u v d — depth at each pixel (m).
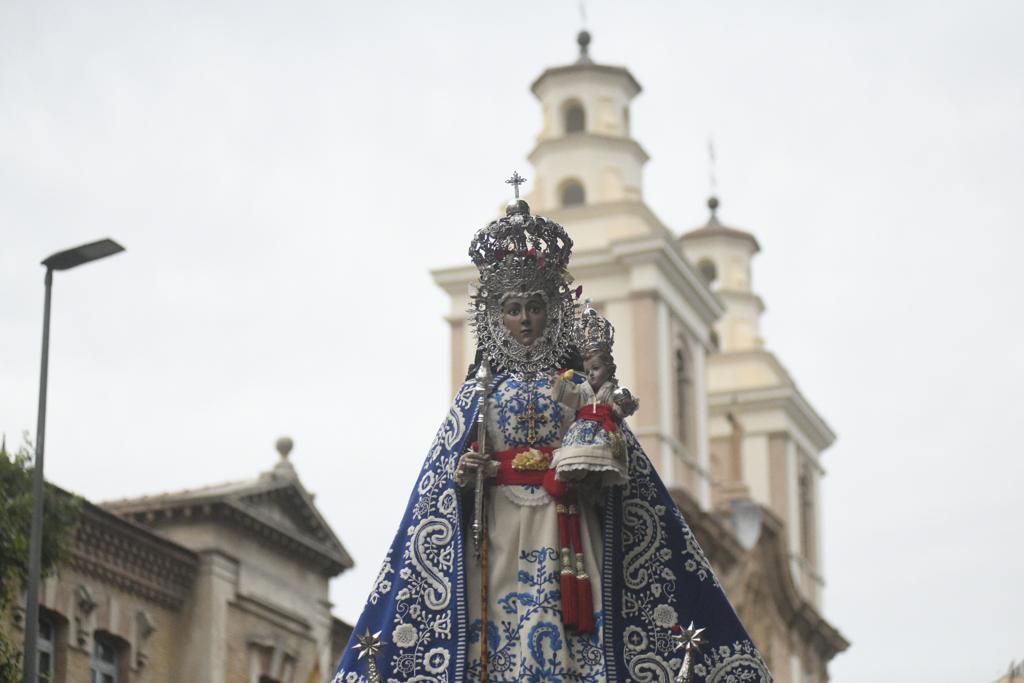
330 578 48.28
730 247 93.50
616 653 11.90
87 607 39.69
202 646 42.78
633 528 12.18
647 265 72.44
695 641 11.66
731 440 78.81
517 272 12.53
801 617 77.88
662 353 72.19
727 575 71.38
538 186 77.38
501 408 12.33
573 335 12.45
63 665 38.75
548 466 12.17
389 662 11.86
